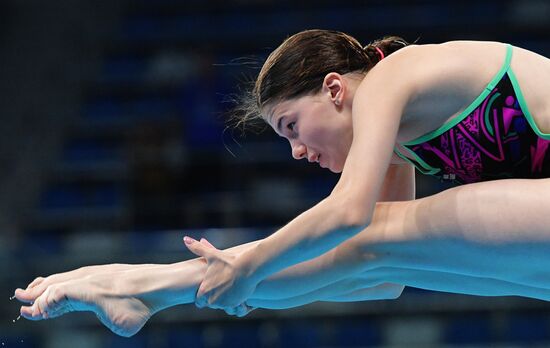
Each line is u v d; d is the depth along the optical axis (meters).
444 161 10.88
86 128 35.66
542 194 10.07
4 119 37.03
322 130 10.58
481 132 10.46
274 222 28.09
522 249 10.09
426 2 39.59
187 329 24.42
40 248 27.97
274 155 31.56
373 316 24.31
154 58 38.75
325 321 24.30
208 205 28.69
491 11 38.72
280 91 10.58
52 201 32.59
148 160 29.58
